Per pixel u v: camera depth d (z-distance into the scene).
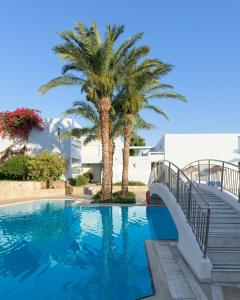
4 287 7.68
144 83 23.03
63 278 8.26
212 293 6.77
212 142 37.38
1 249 11.13
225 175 14.59
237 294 6.72
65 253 10.61
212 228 9.65
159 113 26.36
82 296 7.13
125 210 20.08
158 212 19.41
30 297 7.12
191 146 37.56
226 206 11.56
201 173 21.89
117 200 22.95
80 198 27.11
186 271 8.20
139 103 22.84
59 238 12.83
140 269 8.89
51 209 20.56
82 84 21.66
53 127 33.47
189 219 9.38
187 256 8.74
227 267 7.62
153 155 39.53
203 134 37.56
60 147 33.44
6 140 33.03
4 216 18.12
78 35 21.03
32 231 14.22
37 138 33.28
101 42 21.55
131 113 23.78
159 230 14.48
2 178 29.44
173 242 11.32
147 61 22.56
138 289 7.42
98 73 21.61
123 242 12.14
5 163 29.25
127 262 9.56
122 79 22.72
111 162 25.88
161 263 8.84
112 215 18.45
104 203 22.62
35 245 11.68
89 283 7.92
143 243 11.87
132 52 22.00
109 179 23.22
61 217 17.84
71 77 21.28
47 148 33.22
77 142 38.28
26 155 30.69
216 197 12.91
